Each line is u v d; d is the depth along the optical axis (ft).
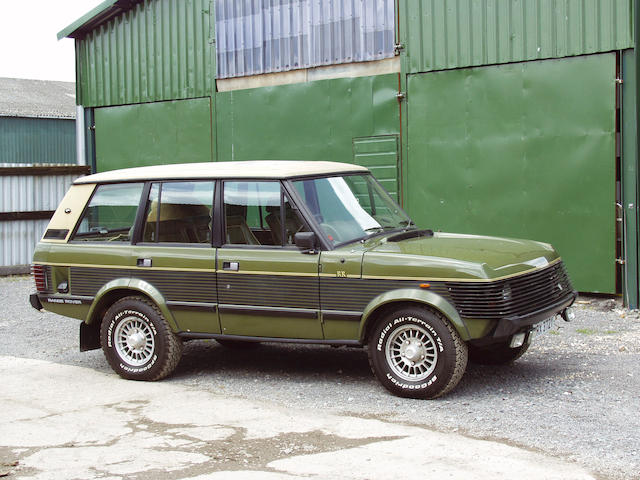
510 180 38.06
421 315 21.01
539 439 17.78
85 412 21.52
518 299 20.88
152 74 51.39
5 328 35.01
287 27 45.42
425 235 24.79
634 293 34.55
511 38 37.55
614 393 21.34
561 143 36.58
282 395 22.53
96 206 26.12
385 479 15.71
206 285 23.79
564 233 36.76
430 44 40.04
